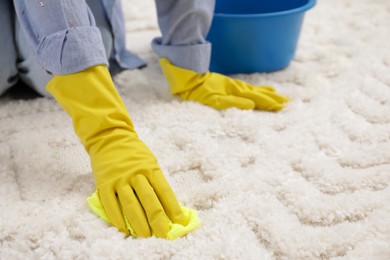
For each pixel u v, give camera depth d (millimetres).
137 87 1013
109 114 678
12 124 863
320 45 1251
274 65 1091
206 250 583
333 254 588
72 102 681
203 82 951
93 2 961
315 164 749
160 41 1029
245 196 680
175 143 814
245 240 599
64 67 663
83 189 704
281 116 900
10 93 994
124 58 1117
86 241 597
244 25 994
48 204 669
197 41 949
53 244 589
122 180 641
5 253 579
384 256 571
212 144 803
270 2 1224
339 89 1007
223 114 904
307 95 982
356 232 613
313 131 848
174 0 924
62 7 659
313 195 684
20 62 937
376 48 1210
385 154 777
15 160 767
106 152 676
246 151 786
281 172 736
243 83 976
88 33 673
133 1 1554
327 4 1560
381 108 922
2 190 690
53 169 748
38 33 688
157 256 571
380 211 649
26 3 682
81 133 693
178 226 610
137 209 618
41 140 815
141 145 689
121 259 566
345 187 707
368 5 1540
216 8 1234
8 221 626
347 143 813
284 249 586
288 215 647
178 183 726
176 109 913
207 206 676
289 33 1049
